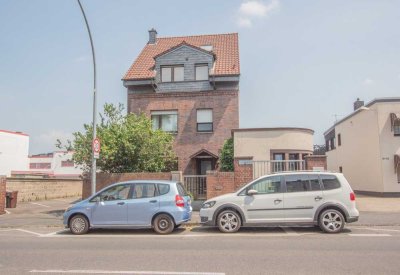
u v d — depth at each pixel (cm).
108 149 1761
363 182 2839
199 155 2412
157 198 1188
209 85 2481
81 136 1809
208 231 1218
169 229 1170
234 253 845
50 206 2236
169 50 2530
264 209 1160
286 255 817
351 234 1109
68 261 784
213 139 2433
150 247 935
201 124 2467
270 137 2114
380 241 985
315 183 1161
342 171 3438
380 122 2500
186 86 2497
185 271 690
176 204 1180
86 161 1795
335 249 880
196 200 1764
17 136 5069
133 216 1184
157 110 2506
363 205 1902
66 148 1811
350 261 755
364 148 2805
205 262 759
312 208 1145
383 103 2509
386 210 1686
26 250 914
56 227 1389
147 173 1798
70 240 1070
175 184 1215
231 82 2462
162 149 1945
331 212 1136
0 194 1784
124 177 1805
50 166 6188
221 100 2459
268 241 1002
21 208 2095
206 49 2750
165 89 2512
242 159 1736
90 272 690
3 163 4853
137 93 2530
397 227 1259
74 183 3425
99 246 960
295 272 675
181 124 2472
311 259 776
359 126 2917
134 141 1858
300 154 2130
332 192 1145
